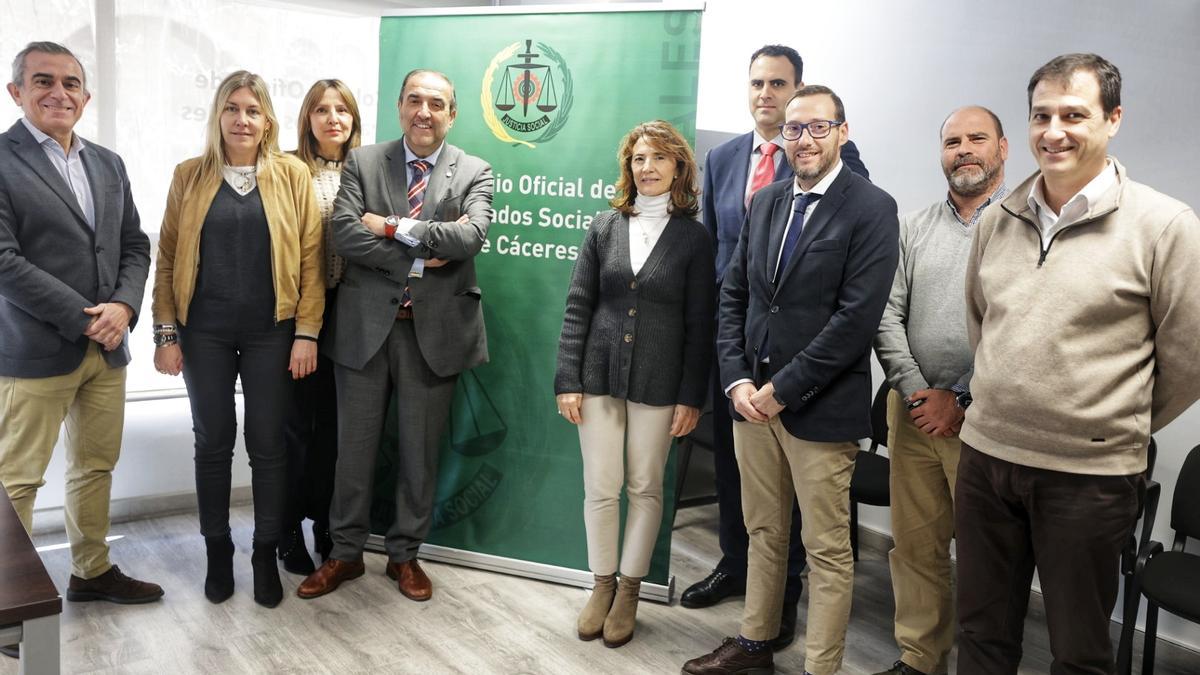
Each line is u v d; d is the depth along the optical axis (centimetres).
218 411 291
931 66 336
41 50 262
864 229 224
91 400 283
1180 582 229
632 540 276
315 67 397
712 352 276
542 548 329
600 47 305
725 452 306
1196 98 264
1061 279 178
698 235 268
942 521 246
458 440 334
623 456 281
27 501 271
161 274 290
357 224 286
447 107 296
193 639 272
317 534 336
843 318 222
